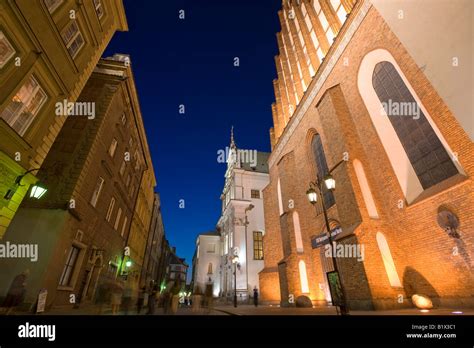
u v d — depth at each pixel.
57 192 11.76
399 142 12.20
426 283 9.94
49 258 10.34
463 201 8.73
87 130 14.05
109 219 17.52
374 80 13.95
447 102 9.27
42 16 8.84
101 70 17.23
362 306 10.07
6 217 8.48
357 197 12.12
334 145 14.67
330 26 19.30
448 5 9.39
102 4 13.51
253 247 32.69
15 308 8.99
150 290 10.12
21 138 8.49
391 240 11.47
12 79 7.99
